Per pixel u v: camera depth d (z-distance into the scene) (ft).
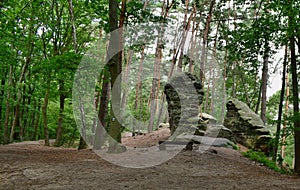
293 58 33.19
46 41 53.52
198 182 18.88
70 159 25.73
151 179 18.74
